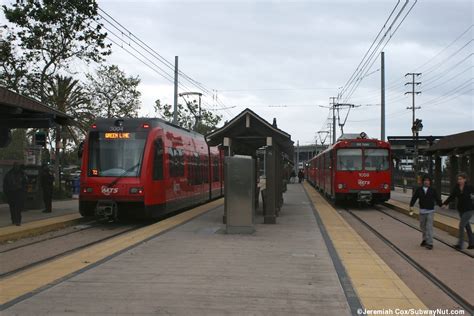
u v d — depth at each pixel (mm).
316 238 13273
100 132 17297
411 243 13531
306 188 50125
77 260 10039
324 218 18688
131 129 17234
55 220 16719
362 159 25875
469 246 12336
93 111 33219
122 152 16984
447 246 13016
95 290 7648
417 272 9734
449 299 7621
